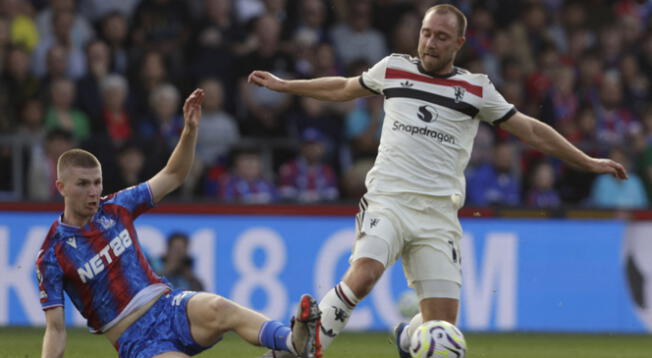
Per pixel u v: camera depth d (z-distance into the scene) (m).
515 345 35.91
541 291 40.53
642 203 45.00
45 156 39.78
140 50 45.91
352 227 39.75
